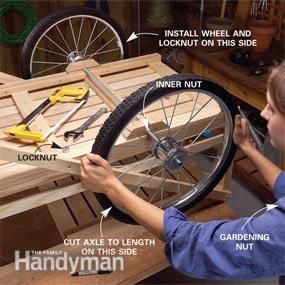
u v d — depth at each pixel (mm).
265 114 841
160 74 1461
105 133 964
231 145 1247
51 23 1514
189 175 1519
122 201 938
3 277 1181
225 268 823
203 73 1762
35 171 980
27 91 1357
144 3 2256
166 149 1111
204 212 1441
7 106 1287
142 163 1149
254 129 1574
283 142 814
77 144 1070
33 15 2051
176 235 877
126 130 1052
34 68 2076
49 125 1160
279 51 1755
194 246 851
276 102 770
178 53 2049
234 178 1881
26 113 1219
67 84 1417
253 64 1628
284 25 1771
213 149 1587
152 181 1217
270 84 787
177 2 2203
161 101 1134
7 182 960
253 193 1794
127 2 2238
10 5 1999
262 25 1723
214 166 1318
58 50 2188
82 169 957
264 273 821
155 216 915
